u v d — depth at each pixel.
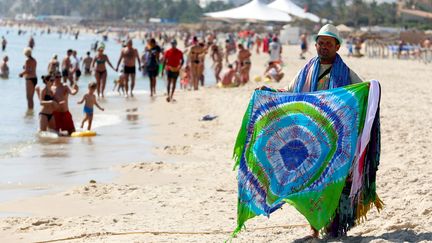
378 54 105.31
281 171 11.97
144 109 39.22
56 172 21.33
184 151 25.09
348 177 11.80
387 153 21.88
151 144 26.86
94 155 24.44
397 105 33.34
